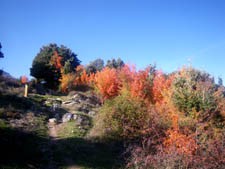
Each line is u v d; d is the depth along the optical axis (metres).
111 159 14.35
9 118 17.45
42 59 45.12
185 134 13.95
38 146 14.31
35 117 19.20
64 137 16.06
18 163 11.84
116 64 63.22
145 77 25.73
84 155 14.20
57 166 12.68
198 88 16.31
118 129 15.98
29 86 30.86
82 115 21.06
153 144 14.66
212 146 12.94
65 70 43.47
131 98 17.39
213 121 15.65
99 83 28.80
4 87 24.83
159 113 15.85
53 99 26.31
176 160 12.36
